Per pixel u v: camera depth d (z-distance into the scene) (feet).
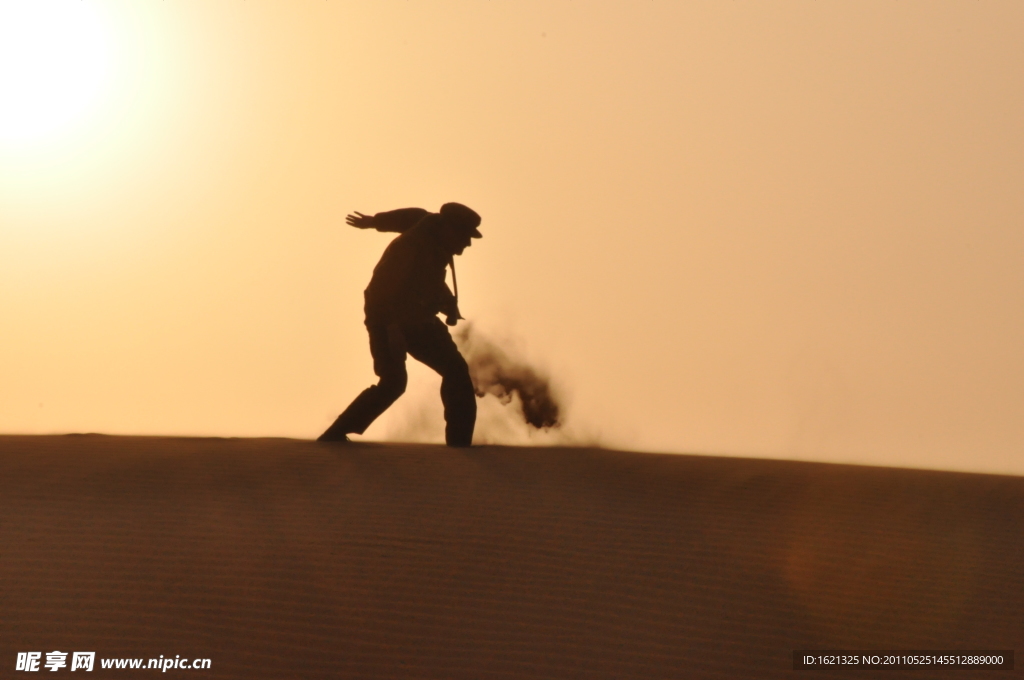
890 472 101.50
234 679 56.13
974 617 67.56
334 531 74.02
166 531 72.59
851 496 90.07
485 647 60.49
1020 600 69.92
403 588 66.18
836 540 78.38
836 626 65.51
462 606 64.54
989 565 75.15
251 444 102.47
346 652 59.16
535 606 65.10
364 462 93.30
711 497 87.20
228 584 65.31
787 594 68.90
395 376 108.27
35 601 61.87
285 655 58.54
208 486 83.25
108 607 61.82
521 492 84.94
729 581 70.13
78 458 91.40
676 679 58.75
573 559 71.77
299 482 85.30
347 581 66.59
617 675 58.70
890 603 68.74
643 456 103.81
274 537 72.54
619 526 78.23
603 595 67.05
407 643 60.34
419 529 75.15
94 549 68.95
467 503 81.15
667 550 74.33
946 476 101.65
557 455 102.06
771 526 80.48
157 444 100.58
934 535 80.64
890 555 76.18
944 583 71.92
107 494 80.02
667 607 66.18
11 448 95.76
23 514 74.59
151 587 64.34
